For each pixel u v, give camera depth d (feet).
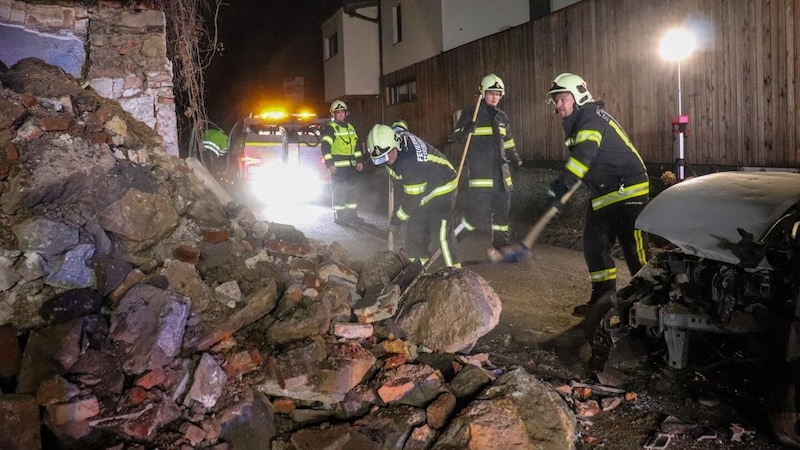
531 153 44.16
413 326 14.83
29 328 11.98
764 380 14.08
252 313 13.41
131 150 16.12
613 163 17.99
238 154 46.16
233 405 11.87
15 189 12.94
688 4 30.99
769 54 27.40
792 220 13.00
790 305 12.53
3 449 9.99
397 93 67.92
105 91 19.40
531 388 12.70
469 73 51.47
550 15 40.96
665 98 32.81
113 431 10.86
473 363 14.78
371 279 16.58
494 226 27.73
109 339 12.03
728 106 29.37
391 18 66.64
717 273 13.79
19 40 18.66
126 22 19.54
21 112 13.98
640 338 16.07
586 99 17.94
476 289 14.73
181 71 27.12
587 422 13.56
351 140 35.65
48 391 10.64
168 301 12.36
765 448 12.32
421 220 19.65
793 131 26.68
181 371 12.03
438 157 19.48
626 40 35.01
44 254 12.51
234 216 17.42
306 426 12.37
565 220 35.29
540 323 19.24
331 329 14.23
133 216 13.89
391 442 11.95
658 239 26.71
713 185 14.89
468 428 11.62
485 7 56.29
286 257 16.12
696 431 12.86
